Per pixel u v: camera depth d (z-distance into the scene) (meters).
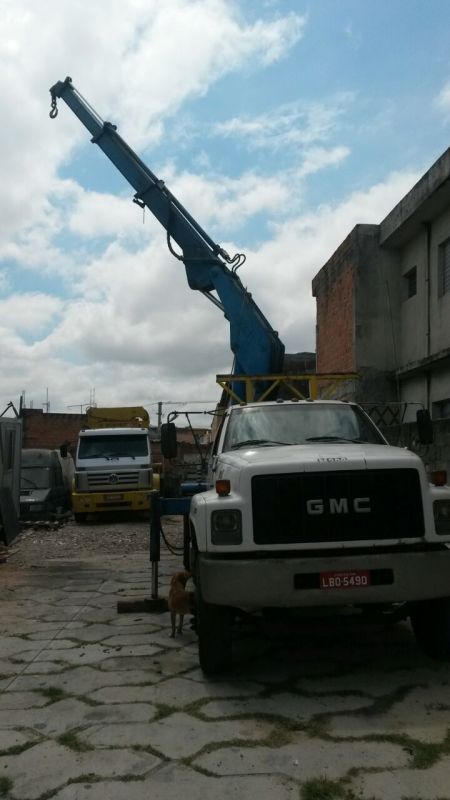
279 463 4.68
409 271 16.52
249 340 13.02
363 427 6.33
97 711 4.14
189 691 4.49
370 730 3.79
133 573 9.05
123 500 16.83
